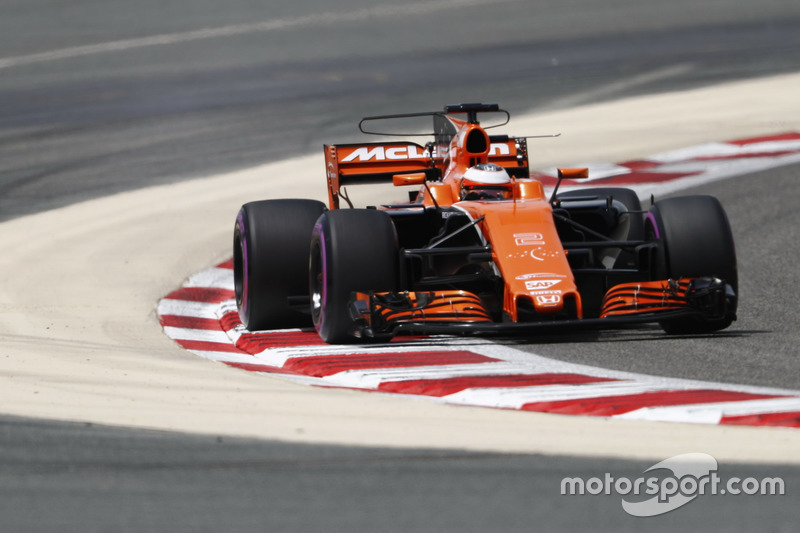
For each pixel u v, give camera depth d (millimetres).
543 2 131125
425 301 25688
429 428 19797
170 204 51500
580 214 30281
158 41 114500
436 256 28906
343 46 107250
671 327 27531
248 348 28500
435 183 30203
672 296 26250
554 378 22953
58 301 35406
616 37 105938
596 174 54344
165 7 140125
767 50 93188
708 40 101188
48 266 40812
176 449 18844
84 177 58031
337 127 68812
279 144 64500
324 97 79875
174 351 28312
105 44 113750
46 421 20766
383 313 25641
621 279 29547
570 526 15273
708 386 22062
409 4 132875
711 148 59094
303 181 55219
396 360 25203
